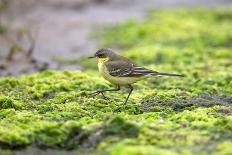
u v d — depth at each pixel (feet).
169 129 37.32
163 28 82.02
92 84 51.44
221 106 43.45
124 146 34.42
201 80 53.67
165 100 45.70
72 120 39.83
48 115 41.50
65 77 53.47
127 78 44.93
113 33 82.02
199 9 96.63
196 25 84.17
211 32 80.48
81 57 71.51
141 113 42.80
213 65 62.34
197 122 38.65
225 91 50.16
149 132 36.29
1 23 78.79
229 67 61.72
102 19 90.33
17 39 76.28
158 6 101.14
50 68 64.80
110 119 37.40
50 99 46.55
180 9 96.63
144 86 52.39
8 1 83.56
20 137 37.27
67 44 77.82
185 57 66.74
